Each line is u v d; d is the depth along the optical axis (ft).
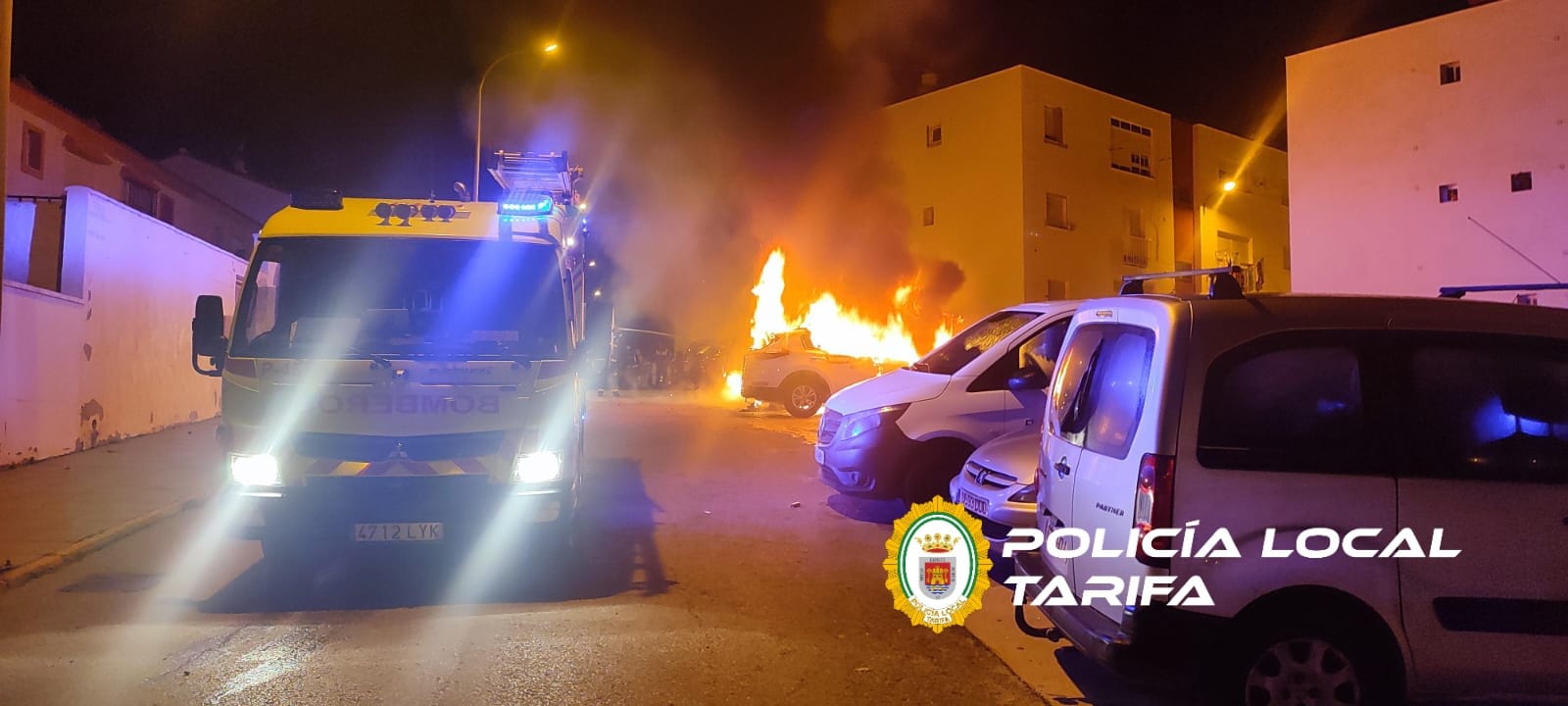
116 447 45.19
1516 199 62.64
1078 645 13.80
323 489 19.54
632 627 18.84
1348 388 12.95
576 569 23.39
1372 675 12.60
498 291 22.71
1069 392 16.14
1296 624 12.55
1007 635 18.70
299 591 21.48
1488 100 64.08
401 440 19.76
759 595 21.16
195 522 29.53
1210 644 12.47
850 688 15.81
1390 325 13.15
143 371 50.62
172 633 18.43
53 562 23.67
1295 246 72.23
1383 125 68.59
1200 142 121.80
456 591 21.43
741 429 56.03
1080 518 14.46
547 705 14.90
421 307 22.34
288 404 19.69
